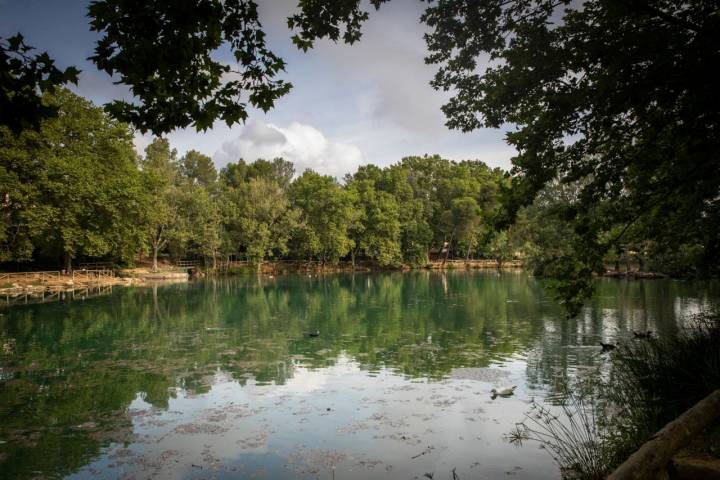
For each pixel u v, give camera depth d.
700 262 10.14
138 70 4.36
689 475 3.88
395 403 9.88
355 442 8.02
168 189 53.00
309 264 64.88
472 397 10.09
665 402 7.17
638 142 6.86
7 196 31.66
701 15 5.02
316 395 10.54
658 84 5.22
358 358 14.01
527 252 39.59
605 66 5.36
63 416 9.43
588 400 9.45
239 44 4.90
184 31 4.34
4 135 29.97
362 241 64.88
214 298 31.50
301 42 5.70
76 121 35.94
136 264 57.03
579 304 7.17
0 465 7.34
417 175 76.62
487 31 6.11
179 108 4.86
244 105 5.11
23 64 3.74
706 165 6.47
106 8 4.09
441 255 83.44
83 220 35.97
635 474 2.65
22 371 12.84
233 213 59.03
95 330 19.28
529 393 10.17
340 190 64.44
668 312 19.77
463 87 6.91
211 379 11.94
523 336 16.52
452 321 20.58
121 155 39.22
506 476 6.66
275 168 87.00
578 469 6.17
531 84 5.95
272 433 8.47
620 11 5.17
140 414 9.52
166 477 6.95
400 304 27.31
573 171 6.65
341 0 5.36
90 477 6.97
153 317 22.84
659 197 7.56
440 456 7.40
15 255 34.00
